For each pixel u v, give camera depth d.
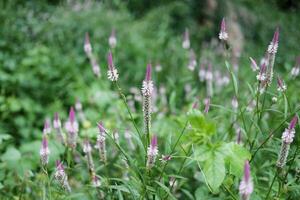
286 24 2.96
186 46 1.09
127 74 1.57
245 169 0.45
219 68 1.59
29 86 1.39
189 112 0.54
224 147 0.51
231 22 2.46
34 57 1.50
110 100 1.27
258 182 0.70
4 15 1.78
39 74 1.46
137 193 0.60
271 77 0.64
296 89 1.03
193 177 0.81
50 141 0.86
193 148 0.53
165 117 1.06
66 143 0.76
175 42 1.88
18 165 0.83
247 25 2.75
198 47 2.20
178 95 1.31
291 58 2.37
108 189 0.67
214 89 1.30
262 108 0.67
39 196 0.76
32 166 0.86
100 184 0.66
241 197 0.45
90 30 1.82
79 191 0.71
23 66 1.47
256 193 0.63
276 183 0.65
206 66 1.57
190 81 1.37
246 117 0.85
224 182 0.59
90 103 1.32
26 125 1.24
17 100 1.28
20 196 0.73
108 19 1.92
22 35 1.72
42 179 0.78
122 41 1.75
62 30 1.82
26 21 1.84
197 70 1.59
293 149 0.67
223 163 0.50
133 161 0.63
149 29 2.04
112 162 0.84
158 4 2.47
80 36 1.80
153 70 1.54
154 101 1.22
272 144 0.69
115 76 0.61
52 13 2.02
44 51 1.54
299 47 2.67
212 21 2.52
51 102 1.39
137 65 1.64
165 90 1.31
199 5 2.54
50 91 1.41
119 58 1.66
